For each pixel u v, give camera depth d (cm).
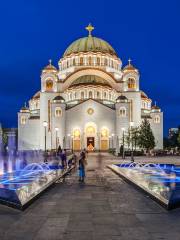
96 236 1009
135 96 11569
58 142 10356
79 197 1761
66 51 13188
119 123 10781
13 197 1484
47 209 1427
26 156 7431
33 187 1958
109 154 9319
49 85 11800
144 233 1041
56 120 10831
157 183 2208
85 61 12325
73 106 10956
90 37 12962
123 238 988
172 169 3741
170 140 14750
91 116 10931
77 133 10938
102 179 2780
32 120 11894
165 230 1076
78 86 11281
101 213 1339
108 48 12962
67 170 3588
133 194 1861
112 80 12025
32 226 1134
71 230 1080
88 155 8719
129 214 1317
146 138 9488
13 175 2969
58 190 2059
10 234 1037
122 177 2842
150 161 5594
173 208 1403
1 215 1305
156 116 12069
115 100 11419
